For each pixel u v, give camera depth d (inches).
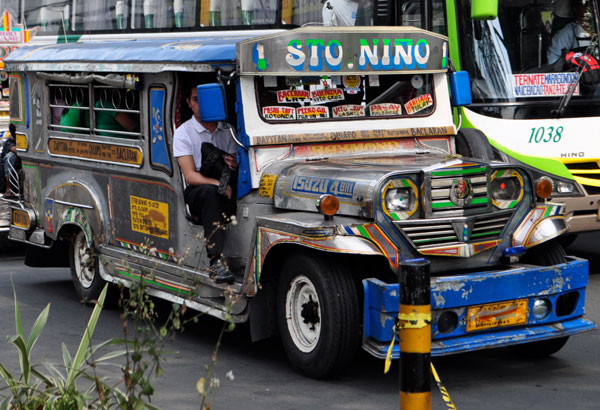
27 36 716.7
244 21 518.6
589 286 478.3
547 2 526.6
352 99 355.3
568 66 522.6
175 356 352.8
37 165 472.1
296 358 320.2
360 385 313.0
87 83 424.2
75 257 457.1
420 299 218.5
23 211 481.4
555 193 489.7
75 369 235.3
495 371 328.5
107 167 413.7
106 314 430.6
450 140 374.3
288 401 297.3
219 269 340.2
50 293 479.2
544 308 315.9
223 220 343.9
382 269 316.5
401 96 364.8
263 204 336.8
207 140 355.3
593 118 518.3
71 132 441.1
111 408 257.8
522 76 516.7
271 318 335.6
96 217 422.6
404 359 220.4
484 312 304.0
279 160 341.1
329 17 527.5
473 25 522.0
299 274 315.3
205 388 219.8
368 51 350.9
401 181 304.0
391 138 359.9
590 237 637.9
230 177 343.6
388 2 545.3
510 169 321.4
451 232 308.8
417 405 219.1
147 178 387.5
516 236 321.1
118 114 407.5
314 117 347.3
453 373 327.0
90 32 654.5
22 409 232.4
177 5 562.9
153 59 367.6
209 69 338.0
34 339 240.2
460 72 375.9
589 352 352.5
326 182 315.9
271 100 340.5
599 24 530.0
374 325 297.1
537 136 508.7
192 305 357.4
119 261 407.8
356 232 298.0
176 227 372.5
